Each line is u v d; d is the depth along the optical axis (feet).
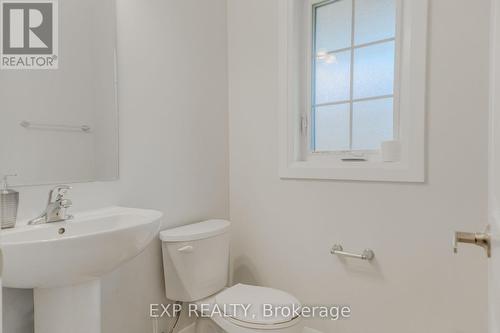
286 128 5.97
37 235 3.33
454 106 4.29
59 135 4.12
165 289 5.27
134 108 4.92
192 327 5.91
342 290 5.37
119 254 3.22
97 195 4.44
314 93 6.16
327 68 5.98
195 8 5.99
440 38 4.36
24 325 3.72
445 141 4.37
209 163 6.34
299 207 5.87
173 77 5.55
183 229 5.33
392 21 5.18
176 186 5.62
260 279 6.42
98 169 4.48
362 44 5.52
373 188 5.03
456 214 4.30
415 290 4.65
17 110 3.78
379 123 5.34
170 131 5.51
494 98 1.69
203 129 6.19
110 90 4.62
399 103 5.06
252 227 6.54
